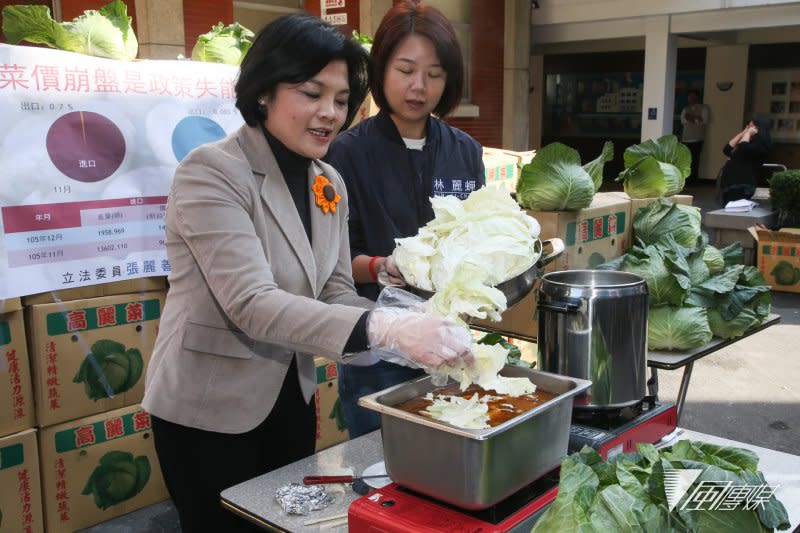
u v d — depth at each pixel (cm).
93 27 276
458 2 884
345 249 197
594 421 175
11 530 267
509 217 174
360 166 227
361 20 731
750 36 1331
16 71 247
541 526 119
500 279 163
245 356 171
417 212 233
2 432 262
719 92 1410
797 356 515
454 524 128
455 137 243
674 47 1055
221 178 159
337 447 185
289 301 148
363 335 141
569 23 1101
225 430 172
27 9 268
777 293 666
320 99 163
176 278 172
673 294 237
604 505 118
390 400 144
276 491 158
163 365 173
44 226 257
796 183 693
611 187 1491
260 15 674
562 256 260
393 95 220
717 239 742
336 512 150
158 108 283
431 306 149
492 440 123
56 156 257
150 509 306
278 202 171
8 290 250
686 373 262
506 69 962
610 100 1722
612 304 169
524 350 381
